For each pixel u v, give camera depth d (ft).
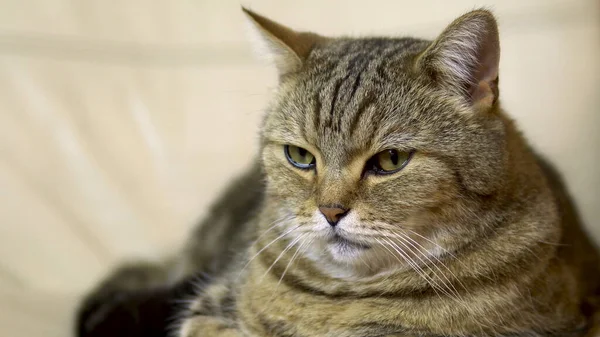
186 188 2.32
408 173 1.59
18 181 2.23
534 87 2.28
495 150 1.62
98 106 2.35
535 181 1.72
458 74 1.61
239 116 2.38
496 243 1.64
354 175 1.60
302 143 1.65
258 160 1.83
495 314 1.63
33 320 1.93
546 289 1.67
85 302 1.99
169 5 2.37
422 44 1.72
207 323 1.82
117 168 2.33
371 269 1.68
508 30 2.30
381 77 1.63
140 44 2.37
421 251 1.63
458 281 1.63
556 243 1.70
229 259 1.97
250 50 2.22
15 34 2.31
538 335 1.66
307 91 1.69
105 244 2.21
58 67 2.33
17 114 2.28
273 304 1.73
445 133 1.60
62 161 2.29
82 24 2.34
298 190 1.66
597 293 1.90
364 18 2.35
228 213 2.18
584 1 2.28
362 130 1.60
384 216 1.60
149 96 2.38
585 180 2.19
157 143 2.36
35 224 2.19
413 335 1.62
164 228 2.26
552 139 2.23
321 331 1.68
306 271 1.72
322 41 1.81
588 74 2.26
